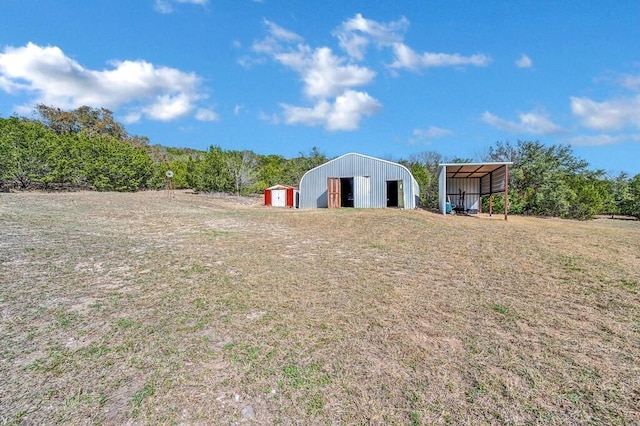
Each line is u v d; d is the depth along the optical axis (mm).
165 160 39031
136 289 4617
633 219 20328
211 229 9805
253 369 2824
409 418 2279
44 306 3922
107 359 2904
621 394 2541
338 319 3828
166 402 2395
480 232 9820
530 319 3875
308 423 2229
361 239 8688
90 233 8227
